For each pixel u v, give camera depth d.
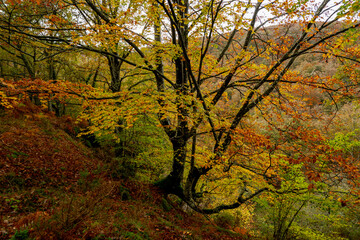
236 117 6.82
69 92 4.60
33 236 3.18
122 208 5.76
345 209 7.57
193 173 7.96
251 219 13.19
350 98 5.73
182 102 5.20
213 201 13.92
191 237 5.69
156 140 8.76
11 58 12.23
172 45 4.88
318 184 6.38
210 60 6.67
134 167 9.12
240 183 9.12
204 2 4.86
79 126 13.23
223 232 7.52
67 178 6.94
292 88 6.77
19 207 4.36
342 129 10.53
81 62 12.55
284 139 5.41
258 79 6.65
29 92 4.23
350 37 3.95
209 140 10.03
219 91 6.87
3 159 6.12
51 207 4.75
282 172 6.98
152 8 5.09
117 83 9.82
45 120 10.95
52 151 8.45
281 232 7.83
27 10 6.17
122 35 4.94
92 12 8.26
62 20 5.32
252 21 6.54
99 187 6.57
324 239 7.13
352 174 4.47
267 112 6.52
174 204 8.79
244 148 6.78
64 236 3.31
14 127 8.50
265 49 6.07
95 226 3.92
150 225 5.32
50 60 10.77
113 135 8.03
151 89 5.25
